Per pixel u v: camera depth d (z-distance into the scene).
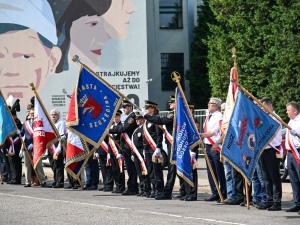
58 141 21.50
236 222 13.48
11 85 37.22
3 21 37.25
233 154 15.02
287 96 33.81
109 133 19.42
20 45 37.44
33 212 15.06
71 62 37.81
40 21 37.62
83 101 18.28
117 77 38.31
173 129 17.05
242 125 15.08
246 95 15.60
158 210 15.46
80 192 20.09
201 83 42.75
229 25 37.78
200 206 16.30
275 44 34.34
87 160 19.39
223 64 37.56
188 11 44.69
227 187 16.81
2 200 17.53
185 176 16.83
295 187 15.06
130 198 18.28
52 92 37.56
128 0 38.41
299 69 33.66
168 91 43.88
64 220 13.80
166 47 43.84
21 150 22.89
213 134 17.09
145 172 18.42
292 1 34.50
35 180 22.47
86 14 37.97
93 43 38.09
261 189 15.91
